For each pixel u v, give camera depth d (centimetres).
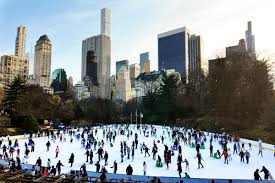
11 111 8050
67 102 11131
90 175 2638
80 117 11712
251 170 3158
